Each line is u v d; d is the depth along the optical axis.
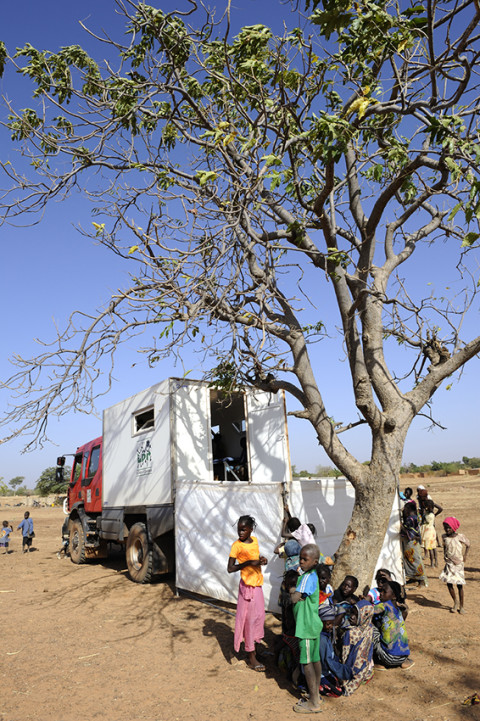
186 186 7.10
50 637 7.34
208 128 7.80
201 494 8.91
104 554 13.84
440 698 4.90
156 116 7.87
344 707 4.91
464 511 21.44
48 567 13.77
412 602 8.38
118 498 11.92
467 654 5.92
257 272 7.84
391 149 6.64
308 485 7.83
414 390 7.28
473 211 4.65
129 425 11.64
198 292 6.33
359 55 6.24
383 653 5.69
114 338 6.23
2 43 7.27
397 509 9.09
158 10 6.81
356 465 6.97
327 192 6.45
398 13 6.12
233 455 12.23
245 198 6.25
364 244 7.73
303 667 4.91
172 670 5.96
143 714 4.89
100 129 7.36
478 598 8.44
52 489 56.19
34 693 5.46
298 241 7.27
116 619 8.13
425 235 8.46
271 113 6.98
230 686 5.47
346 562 6.68
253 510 7.85
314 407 7.28
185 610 8.48
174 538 10.38
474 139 6.31
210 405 10.91
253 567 6.08
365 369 6.89
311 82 7.22
